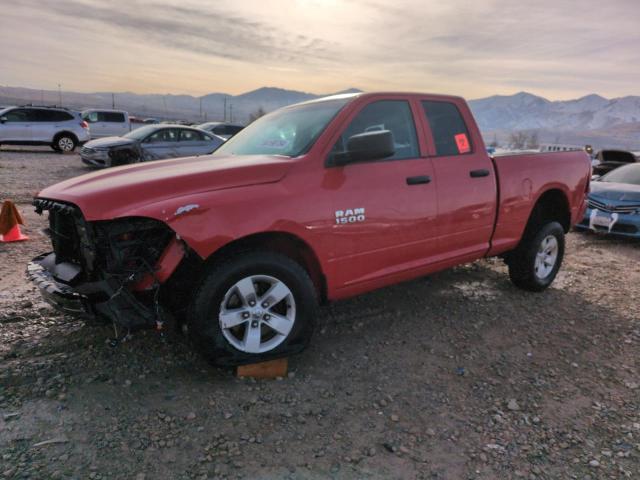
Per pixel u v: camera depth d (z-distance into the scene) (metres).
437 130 4.22
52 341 3.63
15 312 4.09
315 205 3.31
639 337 4.28
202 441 2.63
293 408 2.99
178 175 3.07
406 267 3.97
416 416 2.97
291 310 3.31
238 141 4.31
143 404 2.93
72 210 2.97
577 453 2.68
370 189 3.60
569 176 5.30
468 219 4.30
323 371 3.47
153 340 3.73
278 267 3.18
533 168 4.91
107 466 2.39
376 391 3.24
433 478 2.44
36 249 6.14
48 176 13.55
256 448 2.60
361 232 3.56
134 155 14.05
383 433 2.79
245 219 3.01
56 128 21.03
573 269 6.48
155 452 2.52
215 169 3.17
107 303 2.79
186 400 3.00
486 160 4.50
